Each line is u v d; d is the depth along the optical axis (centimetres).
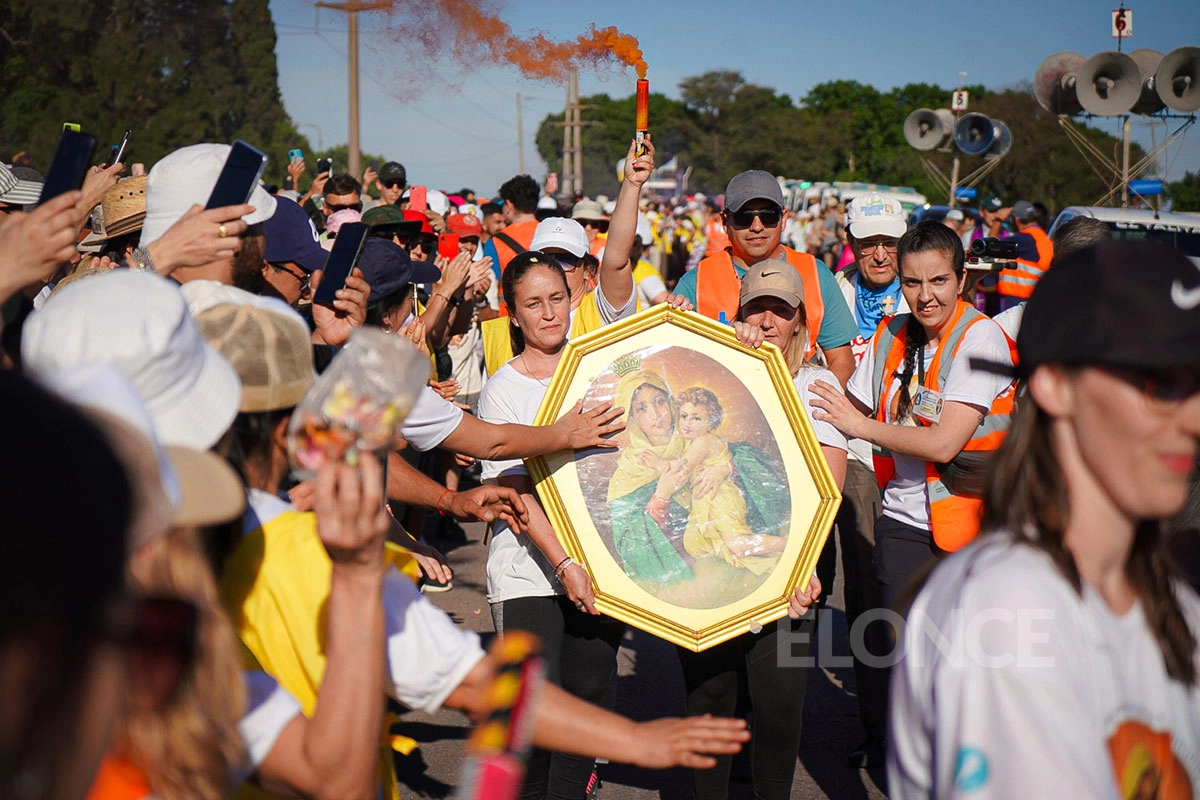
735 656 346
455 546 795
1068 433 145
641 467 330
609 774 450
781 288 348
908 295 379
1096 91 1928
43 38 2797
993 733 134
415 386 157
